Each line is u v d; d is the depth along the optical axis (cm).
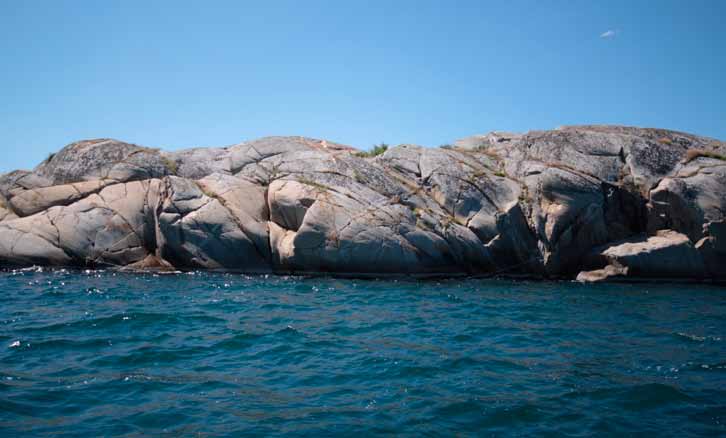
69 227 2148
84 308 1420
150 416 736
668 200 2086
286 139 2566
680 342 1150
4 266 2128
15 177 2391
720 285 1988
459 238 2084
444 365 975
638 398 824
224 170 2448
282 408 773
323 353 1046
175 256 2161
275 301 1581
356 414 754
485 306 1541
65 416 728
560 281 2078
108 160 2373
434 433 700
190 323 1278
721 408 789
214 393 827
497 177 2250
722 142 2320
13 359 967
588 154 2248
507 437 693
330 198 2117
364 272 2064
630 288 1902
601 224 2141
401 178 2284
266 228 2166
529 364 988
